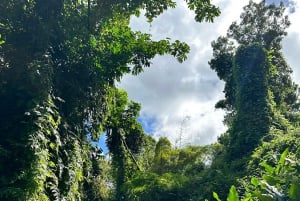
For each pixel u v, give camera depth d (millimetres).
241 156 11805
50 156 5758
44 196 5348
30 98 5828
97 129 7906
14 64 6320
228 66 21047
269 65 14414
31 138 5289
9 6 6953
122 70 7840
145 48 8094
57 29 7328
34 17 6953
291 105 21812
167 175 12219
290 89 21531
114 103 9188
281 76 21594
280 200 1701
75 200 6641
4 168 5211
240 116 12961
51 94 6297
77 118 7184
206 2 8312
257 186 1989
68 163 6230
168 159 18172
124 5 8109
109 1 8000
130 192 11367
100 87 7766
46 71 6074
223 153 13367
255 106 12867
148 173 11883
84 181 8305
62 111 6973
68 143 6449
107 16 8016
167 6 8406
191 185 11961
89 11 7879
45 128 5609
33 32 6727
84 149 7383
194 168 16781
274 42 22922
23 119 5582
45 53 6574
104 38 7926
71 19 7531
